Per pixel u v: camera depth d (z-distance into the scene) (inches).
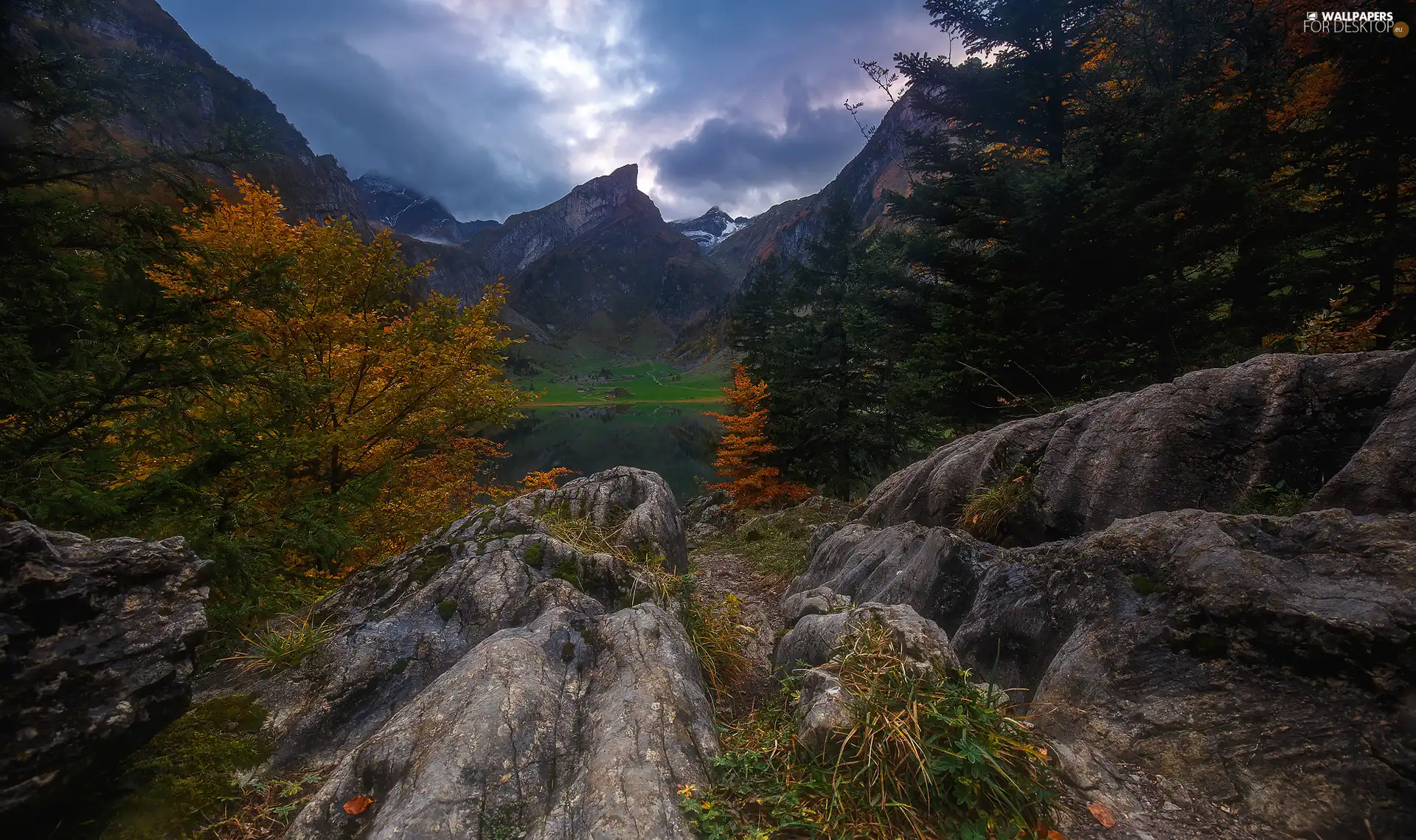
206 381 173.8
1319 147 399.5
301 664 137.0
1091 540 161.8
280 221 354.0
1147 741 116.6
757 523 534.0
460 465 518.0
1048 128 502.9
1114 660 131.5
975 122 533.3
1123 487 199.6
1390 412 157.8
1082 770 114.2
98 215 172.9
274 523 199.6
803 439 829.8
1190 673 121.9
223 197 331.9
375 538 362.9
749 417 794.8
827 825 96.0
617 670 120.7
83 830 91.3
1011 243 437.1
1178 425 197.0
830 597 195.5
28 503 140.2
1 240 148.6
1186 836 99.2
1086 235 382.3
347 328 349.1
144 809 96.6
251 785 107.7
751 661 185.0
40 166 170.6
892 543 237.8
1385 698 99.3
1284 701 109.3
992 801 100.8
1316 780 98.9
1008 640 162.6
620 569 173.0
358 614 154.1
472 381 417.4
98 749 85.5
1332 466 172.2
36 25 163.9
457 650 140.1
